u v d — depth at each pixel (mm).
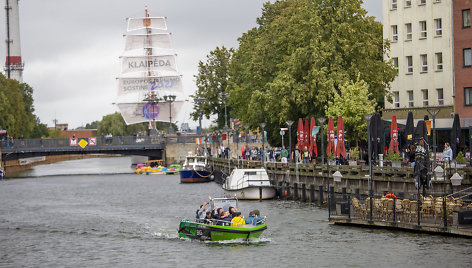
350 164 79875
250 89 129375
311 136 89875
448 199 57000
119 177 156125
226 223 59062
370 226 60969
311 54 101125
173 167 171125
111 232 68000
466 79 98125
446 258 49219
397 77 117562
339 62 100562
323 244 55906
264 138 101438
